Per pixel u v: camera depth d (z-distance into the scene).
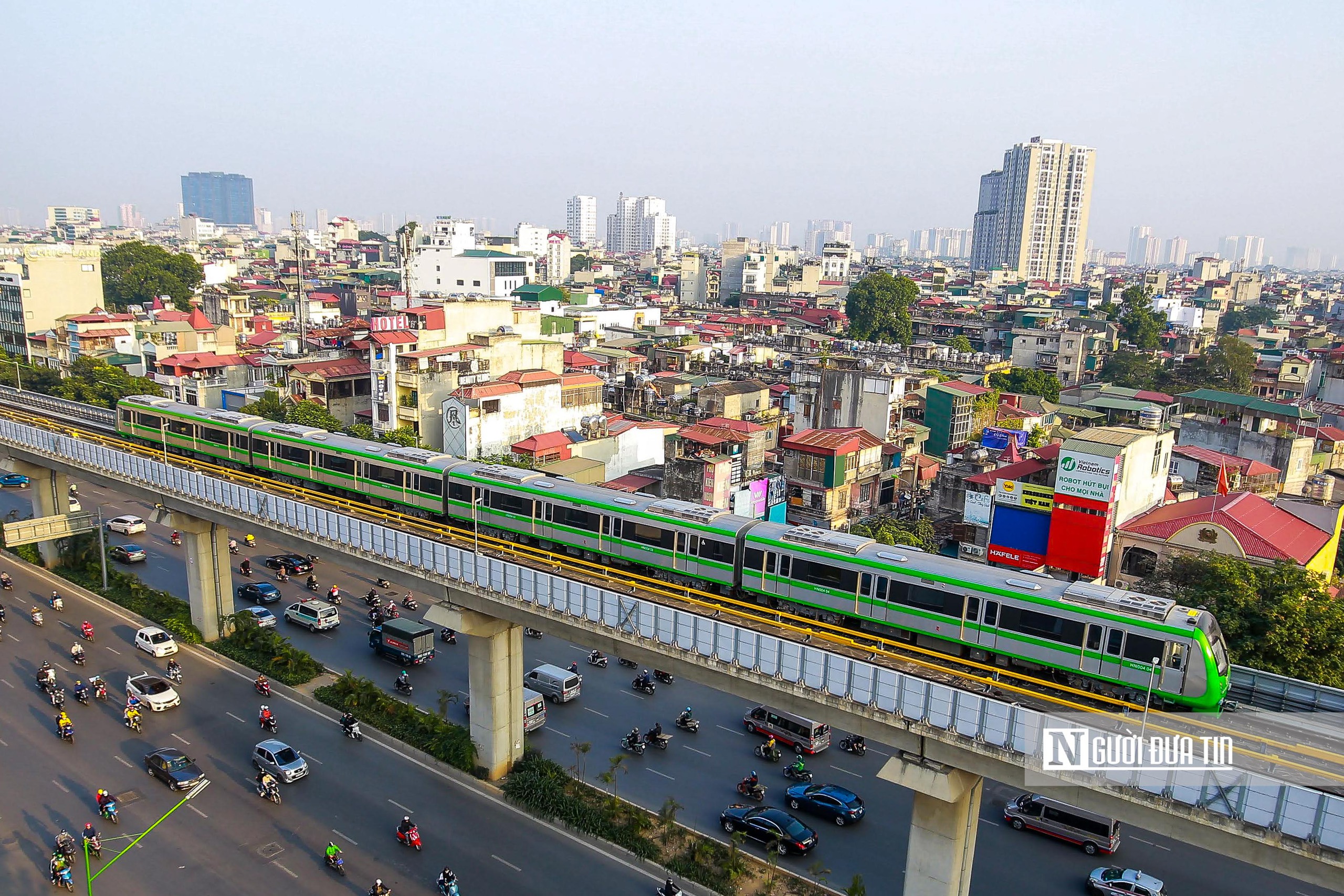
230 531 81.38
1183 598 43.97
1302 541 53.50
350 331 113.81
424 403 88.00
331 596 65.50
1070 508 52.16
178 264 179.88
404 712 49.25
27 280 126.19
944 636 33.34
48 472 71.06
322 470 55.34
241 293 161.25
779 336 153.38
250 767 44.91
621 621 37.16
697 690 54.88
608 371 115.31
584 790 42.84
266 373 104.19
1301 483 79.25
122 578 68.00
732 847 37.38
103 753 45.69
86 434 69.44
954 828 30.67
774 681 33.16
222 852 38.28
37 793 42.06
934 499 86.56
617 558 42.56
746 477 78.50
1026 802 40.75
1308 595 43.03
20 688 52.16
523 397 87.62
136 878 36.56
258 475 60.06
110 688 52.62
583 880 37.19
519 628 45.06
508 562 41.03
